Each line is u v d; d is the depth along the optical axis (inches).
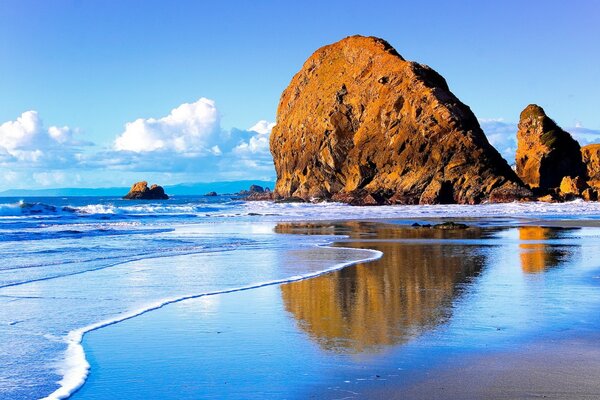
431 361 301.3
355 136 4352.9
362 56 4795.8
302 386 265.0
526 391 254.8
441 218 2101.4
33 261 742.5
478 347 327.9
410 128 4015.8
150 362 304.7
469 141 3821.4
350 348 327.6
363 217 2203.5
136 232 1342.3
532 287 534.0
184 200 6146.7
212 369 291.9
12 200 6579.7
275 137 5354.3
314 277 606.5
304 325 386.3
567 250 892.6
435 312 425.4
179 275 623.5
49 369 291.3
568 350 320.8
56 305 456.4
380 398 248.8
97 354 319.6
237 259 776.9
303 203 3939.5
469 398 247.3
